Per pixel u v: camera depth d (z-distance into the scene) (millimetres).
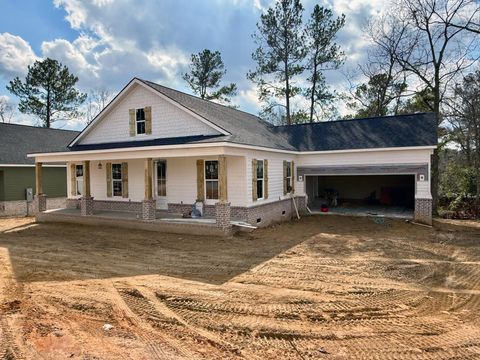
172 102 15586
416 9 20484
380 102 28797
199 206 15383
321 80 29750
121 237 13203
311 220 17234
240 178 14438
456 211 19594
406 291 7172
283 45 29297
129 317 5859
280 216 17172
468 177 24016
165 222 14062
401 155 16422
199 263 9461
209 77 35062
